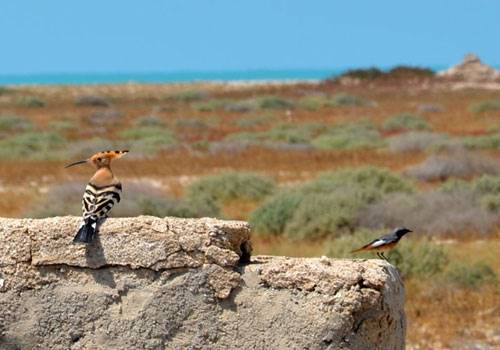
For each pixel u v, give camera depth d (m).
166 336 9.12
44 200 32.88
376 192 31.02
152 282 9.15
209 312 9.13
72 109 95.12
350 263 9.16
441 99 100.56
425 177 42.12
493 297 20.38
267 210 29.58
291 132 62.84
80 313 9.22
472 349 17.14
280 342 9.03
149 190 33.12
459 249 25.61
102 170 9.25
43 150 54.88
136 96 115.25
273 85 131.38
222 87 132.25
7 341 9.29
